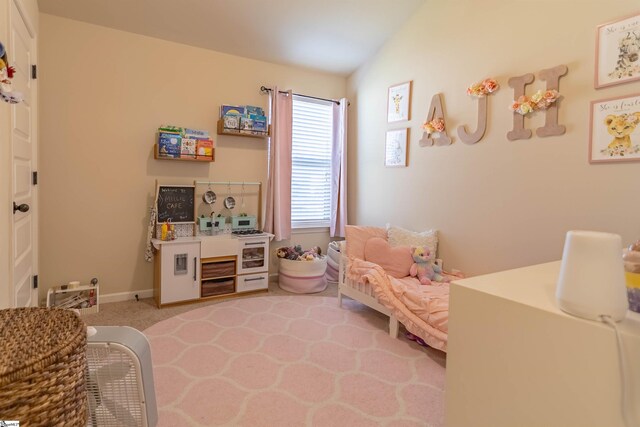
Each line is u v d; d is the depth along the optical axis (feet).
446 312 7.41
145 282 11.14
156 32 10.64
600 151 7.20
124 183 10.62
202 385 6.45
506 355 2.98
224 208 12.27
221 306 10.46
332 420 5.63
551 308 2.72
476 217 9.64
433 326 7.57
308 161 13.94
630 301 2.75
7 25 5.77
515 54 8.65
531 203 8.40
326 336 8.62
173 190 11.11
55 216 9.80
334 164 14.06
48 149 9.59
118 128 10.44
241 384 6.52
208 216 11.94
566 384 2.62
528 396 2.85
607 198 7.14
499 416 3.05
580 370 2.54
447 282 9.75
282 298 11.39
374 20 11.43
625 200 6.89
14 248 6.41
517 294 3.07
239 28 10.94
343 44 12.33
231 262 11.41
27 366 2.00
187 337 8.36
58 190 9.79
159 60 10.91
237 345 8.02
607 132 7.10
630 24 6.74
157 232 10.73
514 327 2.91
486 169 9.35
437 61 10.62
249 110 11.94
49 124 9.56
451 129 10.25
